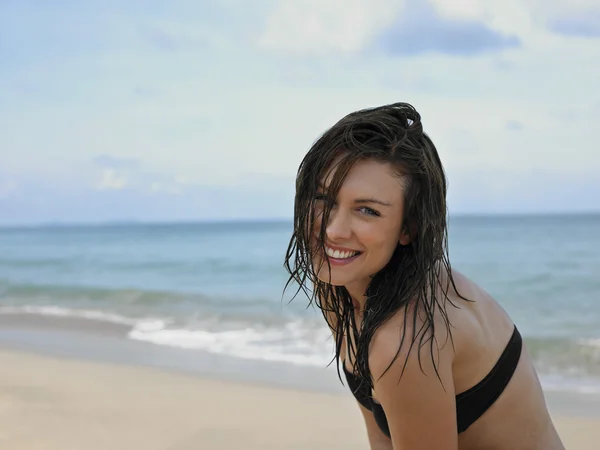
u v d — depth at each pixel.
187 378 5.78
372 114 1.85
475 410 2.01
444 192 1.92
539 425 2.12
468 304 2.04
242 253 30.38
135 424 4.39
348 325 2.15
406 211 1.85
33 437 4.11
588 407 4.93
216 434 4.20
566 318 10.92
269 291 14.73
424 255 1.85
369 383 2.02
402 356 1.83
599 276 16.94
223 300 12.34
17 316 10.20
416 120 1.88
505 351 2.03
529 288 15.30
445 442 1.92
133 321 9.63
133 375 5.89
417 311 1.88
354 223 1.83
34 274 21.97
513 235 35.09
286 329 8.61
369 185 1.80
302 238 1.93
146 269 23.22
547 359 6.73
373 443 2.49
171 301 12.34
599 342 7.25
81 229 89.81
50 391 5.28
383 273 1.96
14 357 6.81
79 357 6.80
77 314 10.50
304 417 4.56
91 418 4.52
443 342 1.86
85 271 23.02
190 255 29.67
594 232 36.09
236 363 6.48
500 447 2.08
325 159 1.84
